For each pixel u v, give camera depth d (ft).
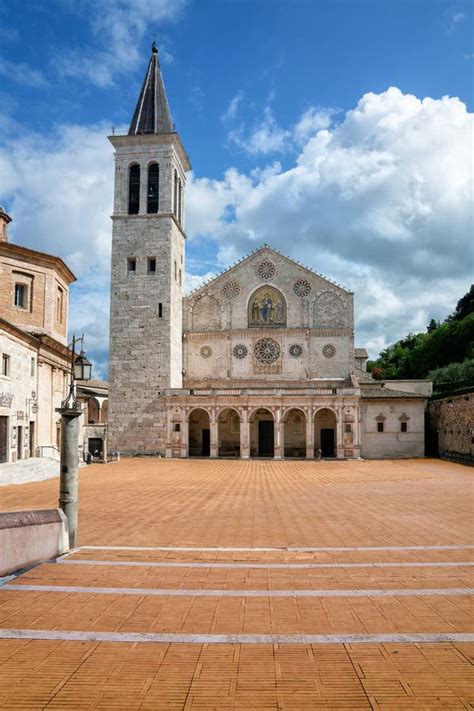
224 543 57.00
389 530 64.18
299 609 33.81
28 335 157.89
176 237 258.37
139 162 253.65
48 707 22.27
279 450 229.66
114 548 53.31
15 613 33.09
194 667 25.75
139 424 241.14
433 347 394.11
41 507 83.41
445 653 27.12
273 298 261.44
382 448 238.89
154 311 245.86
